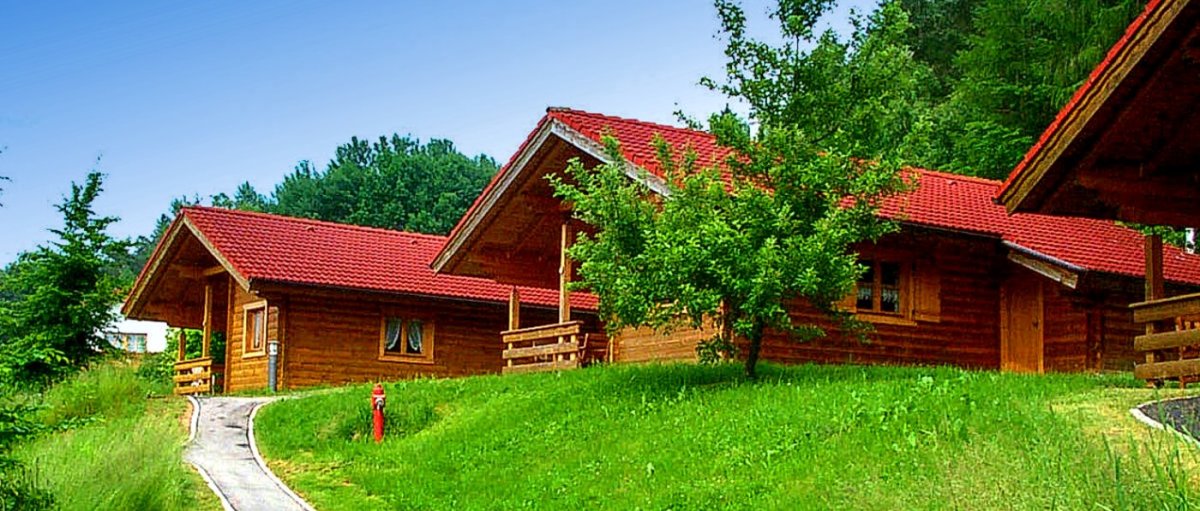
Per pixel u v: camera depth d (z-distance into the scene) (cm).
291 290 2886
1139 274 2325
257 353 3027
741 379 1789
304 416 2003
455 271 2736
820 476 1213
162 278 3262
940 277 2352
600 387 1852
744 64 2377
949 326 2347
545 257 2775
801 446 1333
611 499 1320
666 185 1967
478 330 3212
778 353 2152
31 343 2206
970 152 3925
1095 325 2338
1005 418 1266
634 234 1852
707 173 1895
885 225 1881
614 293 1825
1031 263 2302
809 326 1923
